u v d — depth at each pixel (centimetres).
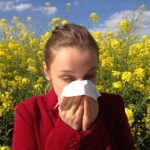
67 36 62
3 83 222
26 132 67
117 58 284
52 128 67
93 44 63
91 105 60
